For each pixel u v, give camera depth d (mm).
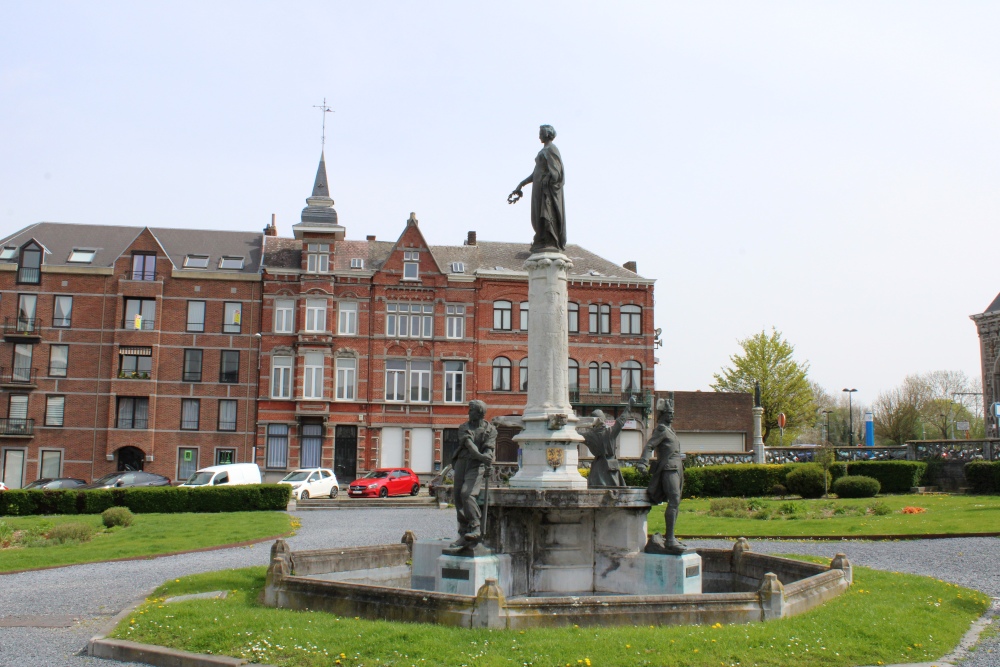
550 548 13961
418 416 51344
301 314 50594
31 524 27812
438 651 9430
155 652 10273
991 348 54375
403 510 36938
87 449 48812
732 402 55812
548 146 15820
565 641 9711
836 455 41281
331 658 9531
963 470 37844
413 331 52062
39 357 49188
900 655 10195
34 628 12711
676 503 13797
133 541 23750
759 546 21953
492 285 53094
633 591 13703
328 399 50219
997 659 10352
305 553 14172
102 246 52375
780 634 10328
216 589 14477
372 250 54938
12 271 49656
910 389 88188
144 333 49781
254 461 49781
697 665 9250
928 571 17484
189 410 50156
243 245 54250
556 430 14727
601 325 53750
